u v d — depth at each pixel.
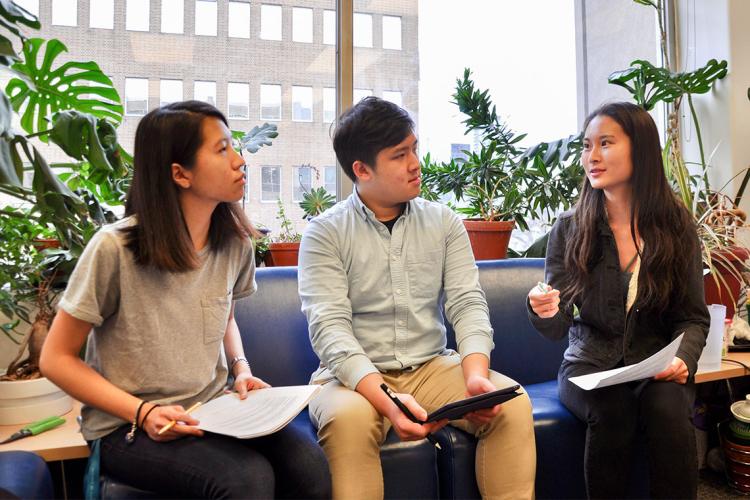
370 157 1.55
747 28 2.68
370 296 1.60
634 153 1.60
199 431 1.16
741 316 2.20
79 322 1.18
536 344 2.02
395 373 1.59
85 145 1.64
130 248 1.22
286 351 1.79
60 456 1.27
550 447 1.55
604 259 1.65
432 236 1.65
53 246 1.81
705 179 2.54
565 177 2.50
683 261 1.58
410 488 1.40
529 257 2.46
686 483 1.37
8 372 1.51
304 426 1.51
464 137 2.62
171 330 1.26
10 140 1.53
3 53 1.50
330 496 1.20
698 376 1.76
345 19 2.37
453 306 1.61
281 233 2.25
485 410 1.29
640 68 2.52
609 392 1.48
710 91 2.76
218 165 1.26
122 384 1.24
